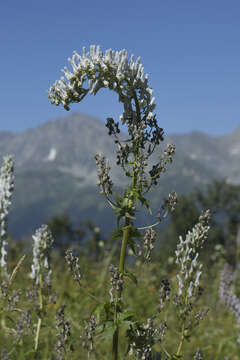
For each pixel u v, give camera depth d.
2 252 3.41
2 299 3.59
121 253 3.35
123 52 3.30
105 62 3.29
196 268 3.50
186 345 6.20
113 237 3.36
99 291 7.21
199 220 3.53
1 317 4.07
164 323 3.43
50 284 3.64
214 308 8.10
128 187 3.29
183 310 3.51
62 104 3.30
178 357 3.41
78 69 3.29
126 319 3.22
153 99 3.35
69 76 3.29
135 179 3.31
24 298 4.25
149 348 3.27
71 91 3.28
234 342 7.20
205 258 9.00
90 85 3.31
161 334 3.40
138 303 7.05
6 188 3.31
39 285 3.63
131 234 3.33
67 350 3.46
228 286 7.82
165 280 3.59
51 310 5.88
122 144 3.32
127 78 3.32
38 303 3.67
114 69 3.30
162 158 3.30
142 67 3.33
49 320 4.58
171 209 3.33
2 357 3.61
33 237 3.63
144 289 7.75
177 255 3.57
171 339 5.42
